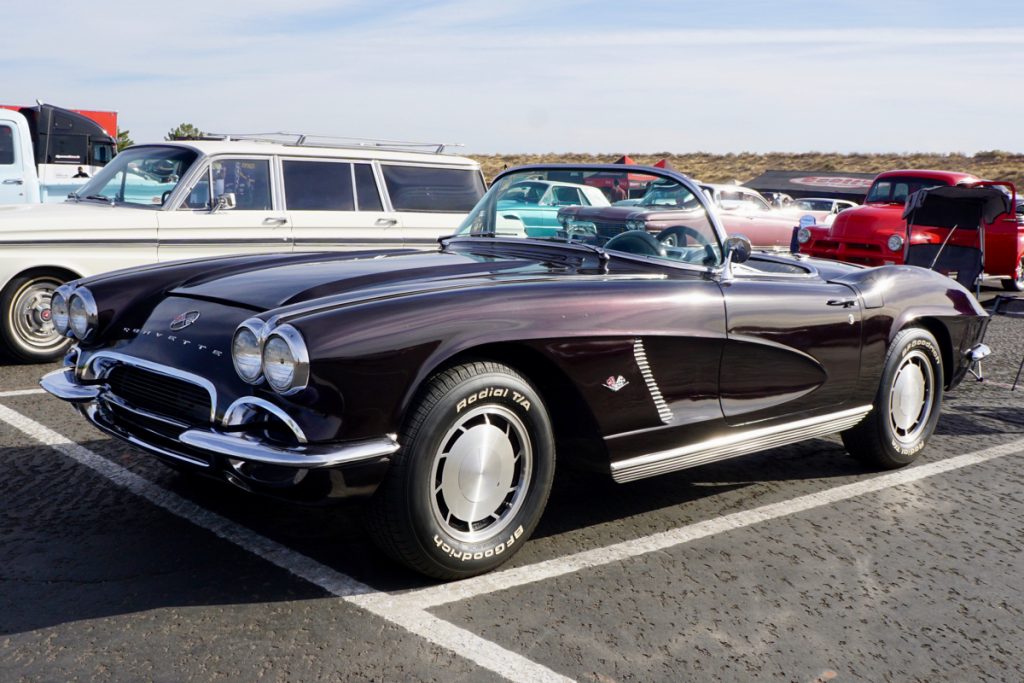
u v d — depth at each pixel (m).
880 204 13.02
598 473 3.61
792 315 4.01
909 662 2.81
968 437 5.50
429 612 2.98
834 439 5.43
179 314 3.44
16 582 3.08
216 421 3.00
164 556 3.32
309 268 3.74
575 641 2.84
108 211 7.07
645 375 3.53
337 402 2.87
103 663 2.60
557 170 4.35
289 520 3.70
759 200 16.61
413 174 8.52
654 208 3.91
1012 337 9.67
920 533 3.89
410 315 3.00
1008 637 3.00
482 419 3.22
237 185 7.58
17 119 9.79
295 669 2.61
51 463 4.34
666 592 3.22
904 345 4.61
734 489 4.39
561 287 3.38
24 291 6.72
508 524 3.32
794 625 3.02
